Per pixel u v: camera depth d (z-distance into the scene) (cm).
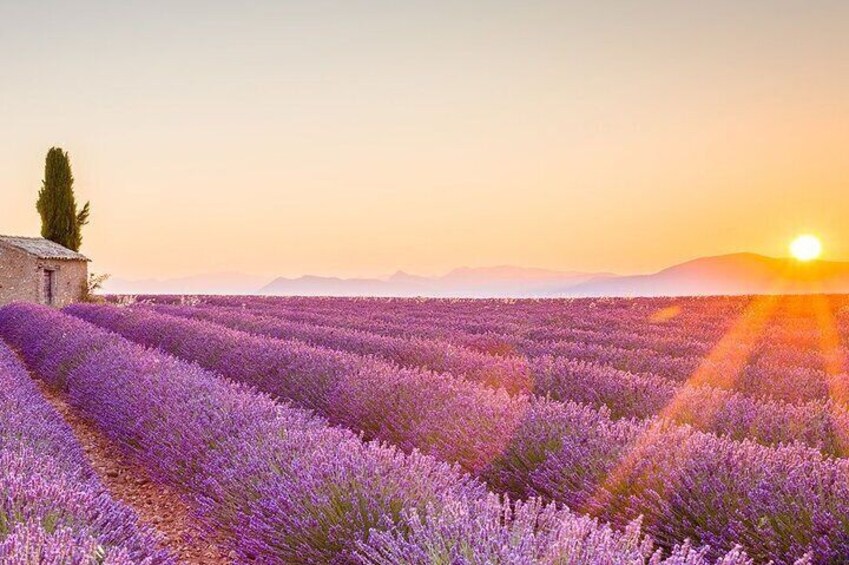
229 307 2895
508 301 3391
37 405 585
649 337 1327
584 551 233
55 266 3262
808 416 508
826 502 317
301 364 800
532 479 423
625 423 458
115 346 992
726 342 1252
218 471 429
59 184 4259
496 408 511
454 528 262
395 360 945
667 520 345
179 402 586
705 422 532
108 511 305
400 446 537
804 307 2344
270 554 339
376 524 309
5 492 284
